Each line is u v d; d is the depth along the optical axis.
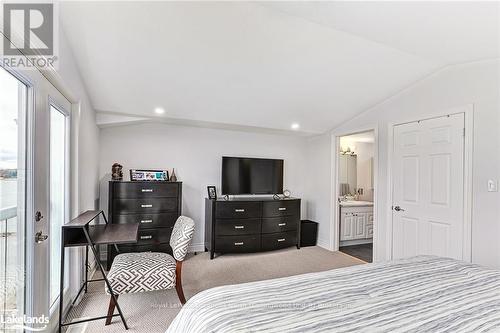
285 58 2.35
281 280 1.40
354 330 0.94
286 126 4.09
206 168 4.25
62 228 1.77
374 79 2.79
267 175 4.43
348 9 1.65
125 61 2.28
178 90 2.83
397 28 1.86
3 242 1.26
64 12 1.67
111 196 3.35
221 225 3.79
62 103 2.04
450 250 2.58
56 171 2.04
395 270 1.55
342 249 4.38
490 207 2.29
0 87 1.21
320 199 4.58
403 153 3.07
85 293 2.55
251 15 1.79
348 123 3.93
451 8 1.55
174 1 1.64
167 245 3.58
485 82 2.34
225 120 3.74
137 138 3.85
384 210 3.29
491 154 2.29
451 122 2.59
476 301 1.18
